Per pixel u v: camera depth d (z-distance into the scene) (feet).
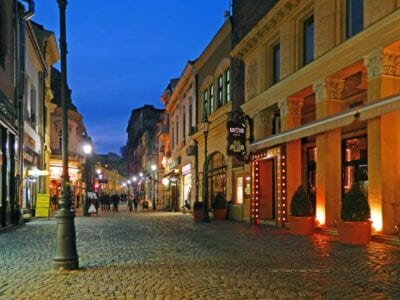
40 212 90.84
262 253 34.83
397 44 40.14
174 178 136.98
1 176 61.82
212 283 23.77
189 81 117.50
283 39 60.34
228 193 84.02
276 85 60.54
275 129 67.72
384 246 38.11
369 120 42.78
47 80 119.03
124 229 60.44
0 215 60.75
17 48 71.26
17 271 27.96
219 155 92.17
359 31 45.93
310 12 55.62
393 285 22.91
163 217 94.79
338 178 50.65
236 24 79.82
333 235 47.11
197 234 51.57
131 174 353.10
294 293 21.40
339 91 50.60
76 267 28.48
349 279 24.49
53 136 156.46
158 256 33.73
